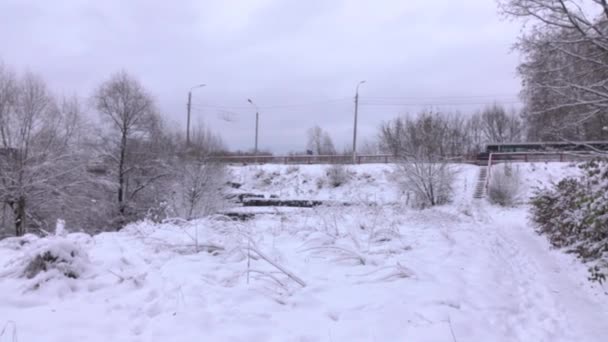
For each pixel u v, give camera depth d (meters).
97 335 3.66
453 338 3.72
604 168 7.98
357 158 33.56
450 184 22.83
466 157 29.72
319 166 32.34
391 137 34.06
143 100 25.05
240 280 5.27
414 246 7.93
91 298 4.63
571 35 9.84
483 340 3.80
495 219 16.31
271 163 35.69
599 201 6.98
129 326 3.87
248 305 4.39
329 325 3.98
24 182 20.36
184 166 21.66
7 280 5.02
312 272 5.79
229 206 21.73
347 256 6.51
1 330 3.73
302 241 7.86
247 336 3.64
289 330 3.83
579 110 9.95
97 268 5.59
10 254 6.58
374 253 7.04
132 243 7.49
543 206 11.20
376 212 9.89
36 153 20.95
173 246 6.89
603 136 10.16
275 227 9.38
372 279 5.50
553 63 10.12
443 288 5.14
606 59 9.74
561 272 7.16
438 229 10.11
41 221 21.64
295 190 29.78
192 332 3.68
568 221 8.64
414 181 22.66
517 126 51.66
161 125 26.58
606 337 4.24
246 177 32.25
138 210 23.75
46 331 3.71
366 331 3.81
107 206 23.44
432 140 24.91
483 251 8.02
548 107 10.26
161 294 4.69
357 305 4.50
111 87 24.30
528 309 5.01
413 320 4.13
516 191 21.41
